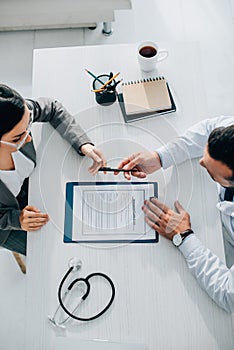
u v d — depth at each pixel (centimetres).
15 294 200
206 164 134
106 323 130
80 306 132
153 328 129
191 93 156
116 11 250
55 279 135
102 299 132
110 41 247
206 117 154
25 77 239
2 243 167
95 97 156
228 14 252
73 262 134
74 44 246
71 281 134
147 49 159
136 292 133
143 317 130
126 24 250
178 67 160
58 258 137
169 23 250
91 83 158
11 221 145
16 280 202
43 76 159
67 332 129
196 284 133
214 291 130
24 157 142
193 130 150
